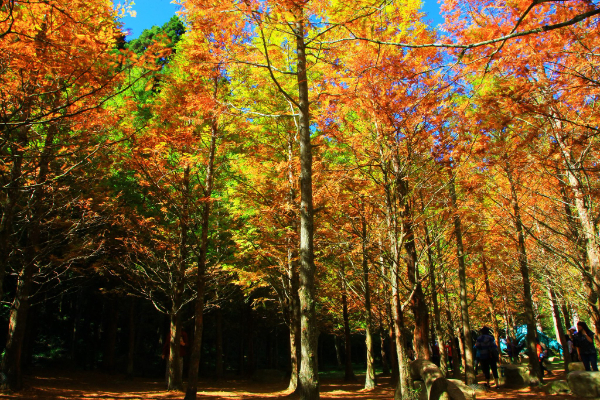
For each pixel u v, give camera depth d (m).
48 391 9.87
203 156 10.37
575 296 9.79
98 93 5.39
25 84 5.18
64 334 20.97
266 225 12.37
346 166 7.31
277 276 13.65
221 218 13.42
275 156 11.84
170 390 11.07
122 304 19.55
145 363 21.50
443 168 6.65
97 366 20.64
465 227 9.80
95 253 10.91
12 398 8.37
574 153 6.42
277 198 11.51
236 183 12.56
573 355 13.73
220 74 9.48
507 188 8.41
